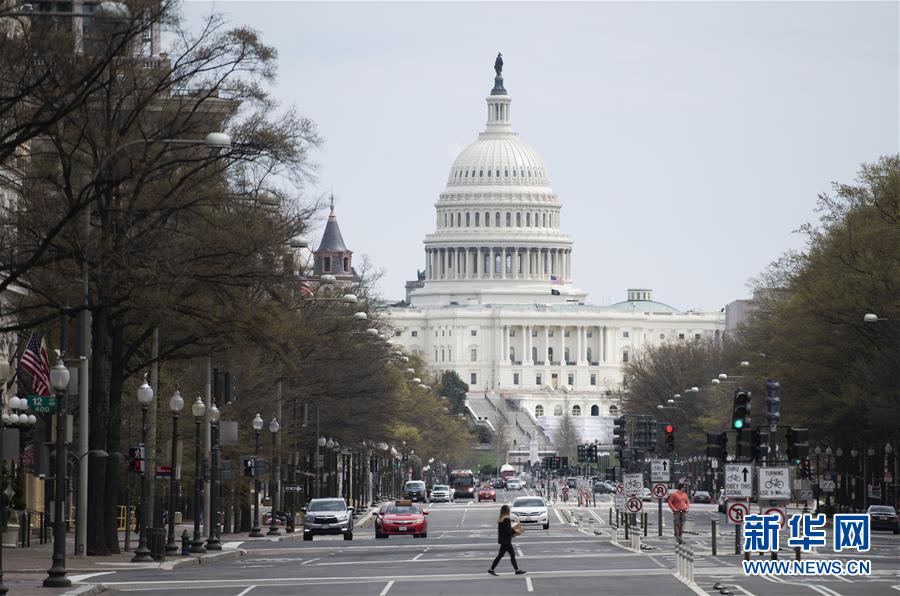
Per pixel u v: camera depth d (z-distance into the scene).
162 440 140.50
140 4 86.38
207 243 104.25
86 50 88.94
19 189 104.62
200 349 123.25
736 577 90.69
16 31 89.75
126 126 100.56
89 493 109.50
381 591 80.94
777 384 112.62
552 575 93.19
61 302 102.62
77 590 77.19
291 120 108.81
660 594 77.44
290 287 121.62
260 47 105.12
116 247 99.69
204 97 103.75
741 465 102.06
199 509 121.00
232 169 113.12
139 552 104.75
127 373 114.06
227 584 86.81
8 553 111.50
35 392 111.69
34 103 92.00
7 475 122.56
